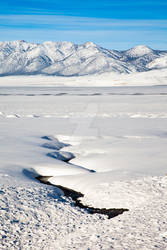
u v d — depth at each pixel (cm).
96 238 688
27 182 1202
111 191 1058
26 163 1492
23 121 3281
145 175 1200
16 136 2275
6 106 5266
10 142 2033
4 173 1285
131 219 792
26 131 2545
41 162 1523
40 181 1325
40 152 1747
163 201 876
